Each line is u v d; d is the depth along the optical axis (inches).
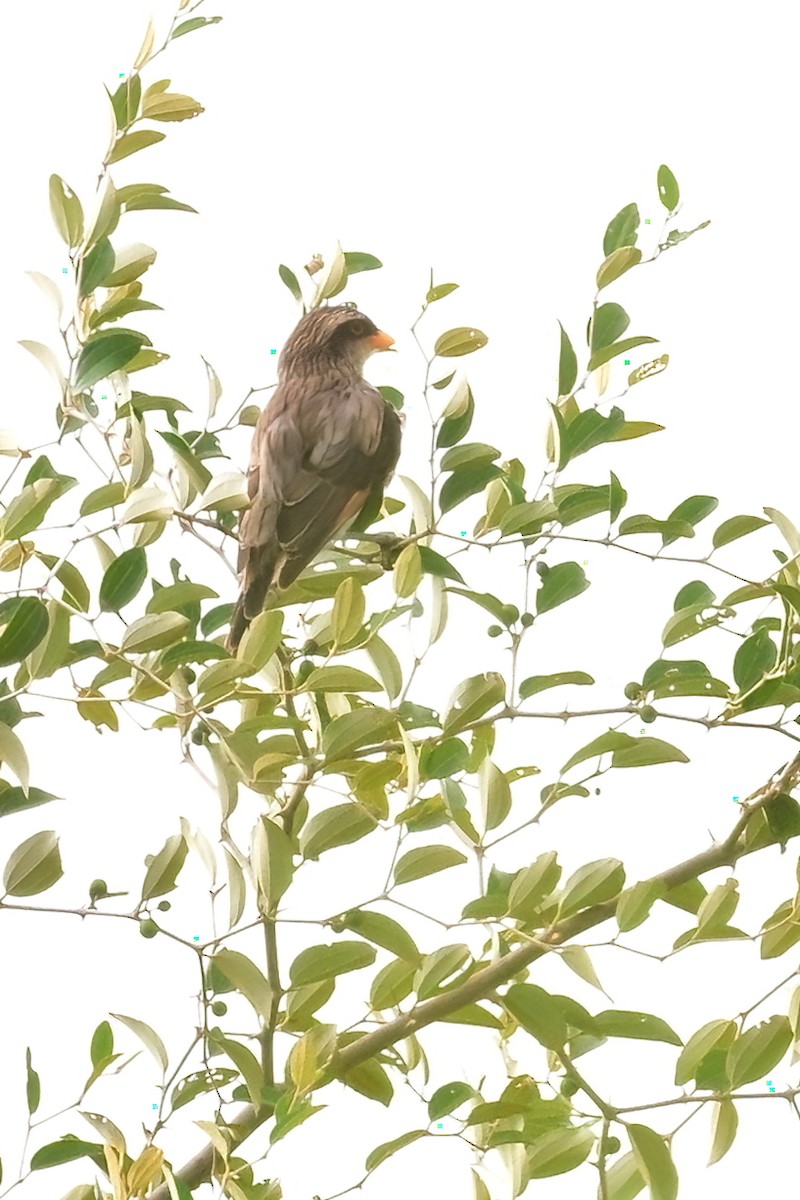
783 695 263.0
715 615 281.1
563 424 292.5
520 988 257.8
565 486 298.4
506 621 275.6
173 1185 235.6
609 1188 265.9
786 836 257.0
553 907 268.5
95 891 253.3
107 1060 253.8
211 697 255.8
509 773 288.8
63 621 240.7
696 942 257.1
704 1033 261.6
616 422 293.0
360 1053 259.3
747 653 265.7
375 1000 263.7
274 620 256.4
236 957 256.8
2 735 241.1
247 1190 261.0
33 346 286.7
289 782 261.0
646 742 262.7
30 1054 247.9
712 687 268.8
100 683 259.0
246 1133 266.4
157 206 312.5
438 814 266.2
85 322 304.8
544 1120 274.1
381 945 257.4
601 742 260.7
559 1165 268.8
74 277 291.3
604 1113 256.1
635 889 251.8
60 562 250.8
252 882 262.2
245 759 261.6
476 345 298.2
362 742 257.8
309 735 289.7
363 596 255.8
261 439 328.2
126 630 248.2
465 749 266.4
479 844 274.1
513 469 316.8
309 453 323.0
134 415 267.3
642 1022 259.0
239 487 280.1
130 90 303.9
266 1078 263.1
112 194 290.2
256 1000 258.2
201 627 309.4
